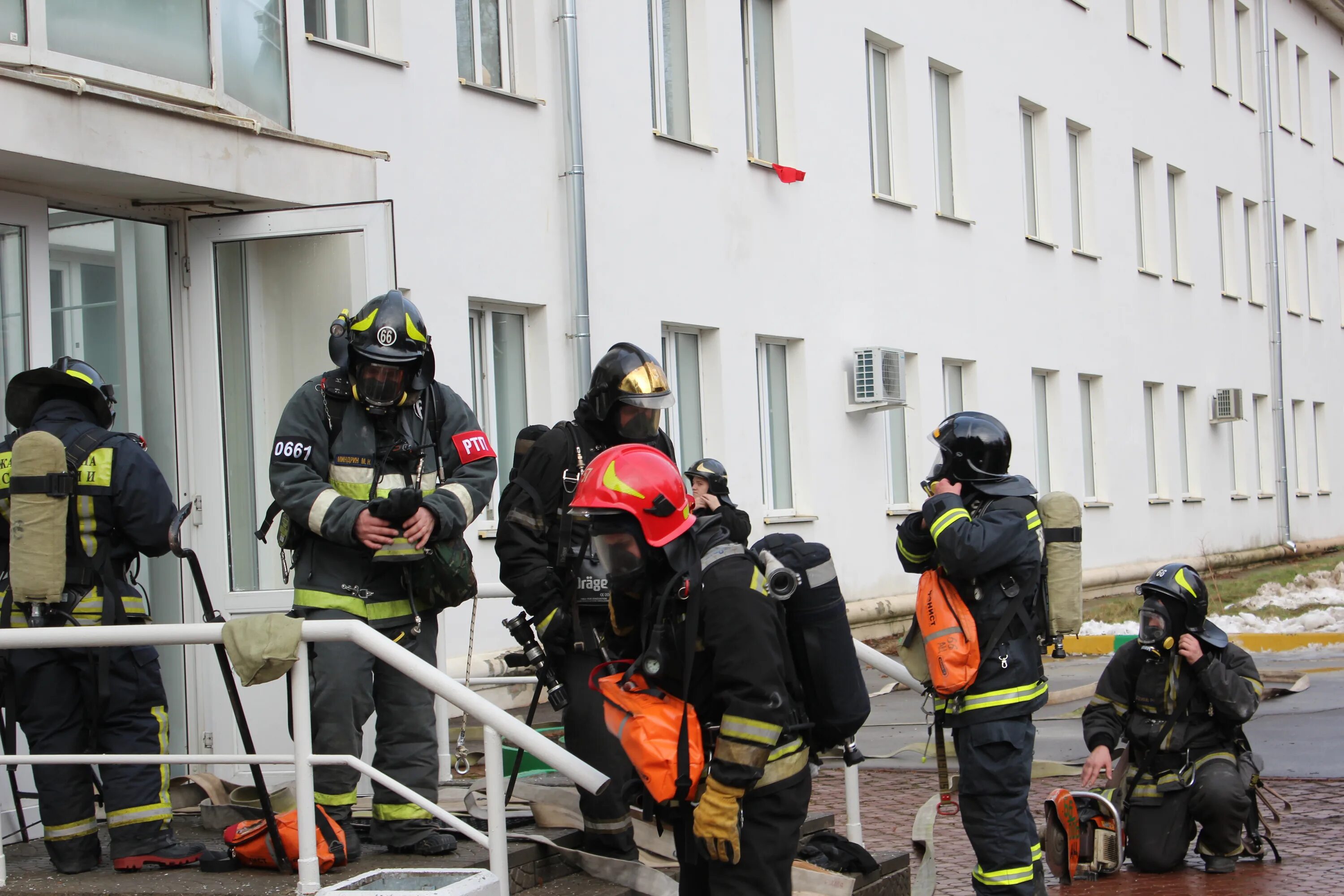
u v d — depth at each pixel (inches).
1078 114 831.1
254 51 270.5
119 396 265.3
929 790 318.3
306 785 168.6
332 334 187.8
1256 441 1110.4
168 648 257.8
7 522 191.8
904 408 642.2
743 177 537.0
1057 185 801.6
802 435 569.6
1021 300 751.7
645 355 186.5
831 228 590.2
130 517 189.6
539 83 438.3
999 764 185.0
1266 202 1126.4
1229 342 1051.9
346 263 247.0
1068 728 399.2
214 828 219.9
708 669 137.7
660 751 135.2
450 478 191.6
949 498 189.0
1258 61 1125.7
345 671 181.6
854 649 143.6
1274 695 447.2
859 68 615.2
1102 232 855.7
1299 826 276.7
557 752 165.6
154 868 185.3
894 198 639.8
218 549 250.5
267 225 249.1
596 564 183.3
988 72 727.1
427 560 185.9
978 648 186.4
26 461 184.1
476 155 412.2
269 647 167.3
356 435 185.0
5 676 186.9
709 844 133.2
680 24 521.3
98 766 200.1
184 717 253.6
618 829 187.0
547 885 183.0
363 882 156.8
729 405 523.8
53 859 185.5
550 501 185.5
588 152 457.7
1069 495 270.5
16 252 233.1
